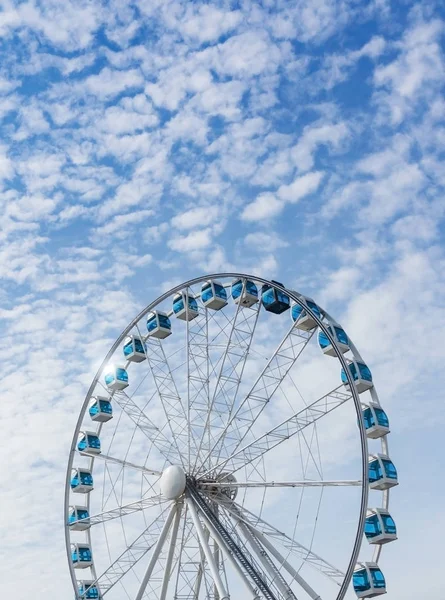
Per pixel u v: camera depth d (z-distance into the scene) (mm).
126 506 49438
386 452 47781
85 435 54219
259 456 46344
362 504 42250
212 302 52062
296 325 48500
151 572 46344
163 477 47781
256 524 45000
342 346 48625
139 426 50250
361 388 48500
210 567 43344
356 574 44094
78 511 53562
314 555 42906
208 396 48906
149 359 51562
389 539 44688
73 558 52938
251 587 42625
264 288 50875
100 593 52219
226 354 49000
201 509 46156
